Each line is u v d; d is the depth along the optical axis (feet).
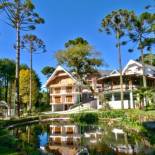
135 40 192.03
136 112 154.81
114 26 191.83
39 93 312.09
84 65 273.33
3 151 57.72
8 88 347.15
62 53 268.21
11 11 157.28
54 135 111.86
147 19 184.75
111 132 111.65
